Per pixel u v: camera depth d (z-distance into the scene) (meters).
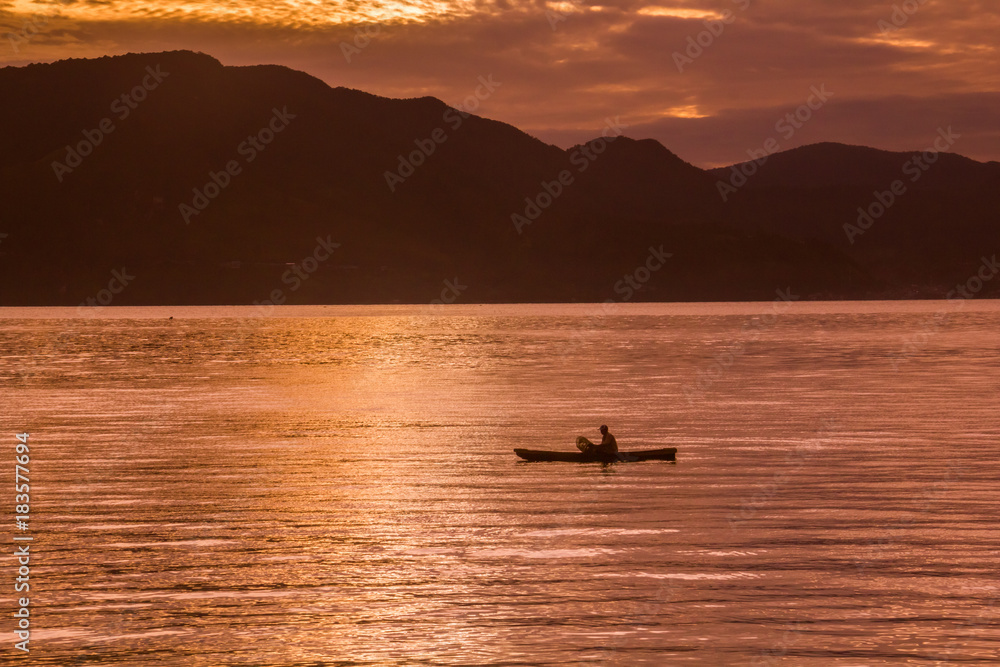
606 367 157.50
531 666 33.81
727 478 62.25
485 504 55.53
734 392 114.62
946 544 46.53
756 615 37.97
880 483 59.94
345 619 37.72
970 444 73.81
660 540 47.72
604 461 68.06
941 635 36.00
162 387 125.44
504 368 157.25
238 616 38.00
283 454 72.31
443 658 34.41
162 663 33.94
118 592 40.47
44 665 33.72
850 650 34.88
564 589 40.84
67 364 169.62
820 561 44.19
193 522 51.41
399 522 51.41
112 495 57.75
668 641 35.69
